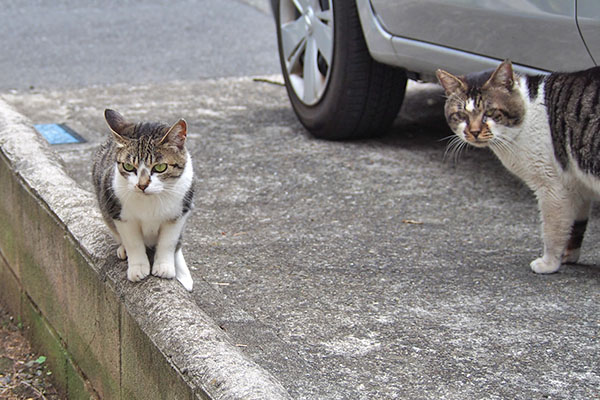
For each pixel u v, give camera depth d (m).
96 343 2.82
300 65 3.90
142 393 2.62
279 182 3.47
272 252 3.06
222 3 7.49
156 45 5.87
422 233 3.16
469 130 2.98
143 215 2.64
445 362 2.62
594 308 2.80
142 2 7.54
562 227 2.94
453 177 3.51
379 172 3.54
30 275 3.20
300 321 2.76
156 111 4.14
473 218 3.25
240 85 4.74
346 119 3.72
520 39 3.13
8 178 3.26
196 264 3.00
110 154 2.70
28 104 4.26
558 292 2.87
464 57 3.29
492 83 2.96
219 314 2.79
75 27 6.48
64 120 4.03
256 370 2.43
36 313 3.20
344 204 3.33
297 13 3.91
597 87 2.86
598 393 2.54
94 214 2.92
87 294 2.83
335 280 2.92
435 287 2.89
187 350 2.48
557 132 2.91
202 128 3.94
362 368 2.61
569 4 2.99
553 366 2.61
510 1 3.11
